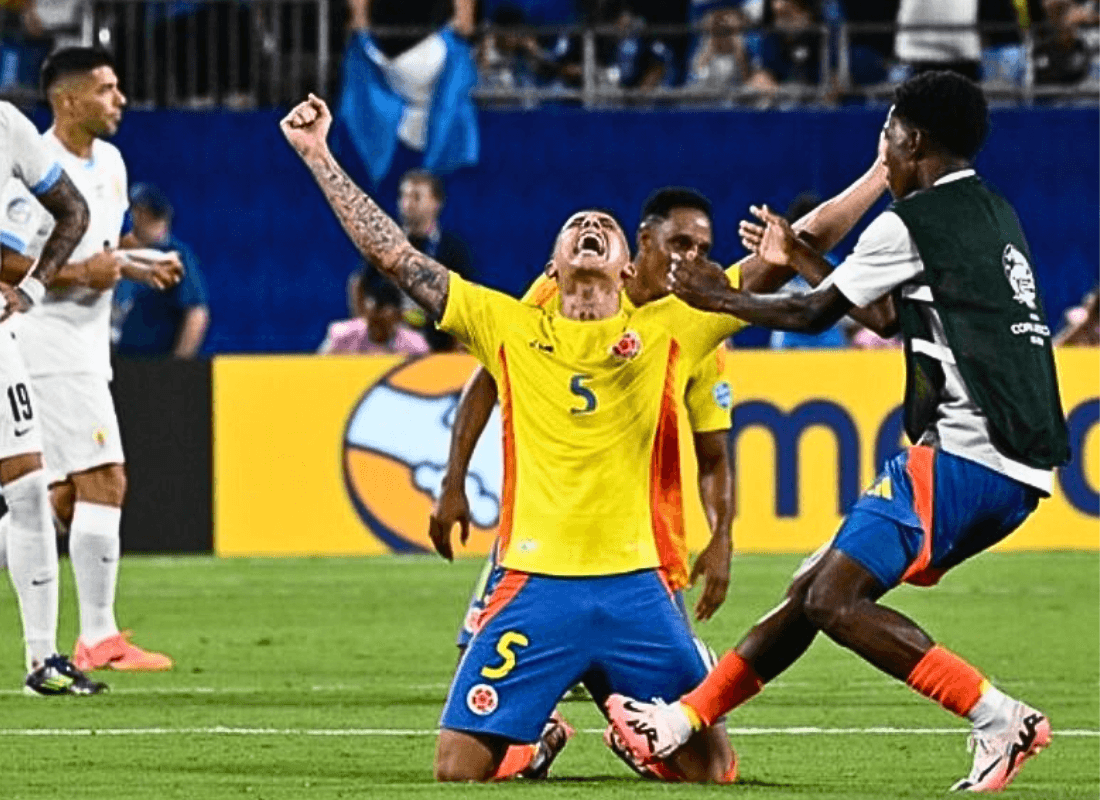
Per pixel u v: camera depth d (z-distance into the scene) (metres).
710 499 27.06
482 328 24.34
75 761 27.41
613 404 24.05
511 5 73.12
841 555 23.16
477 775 24.25
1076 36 70.62
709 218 28.28
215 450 58.50
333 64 69.75
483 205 69.12
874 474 57.50
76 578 38.50
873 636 23.06
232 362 58.50
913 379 23.25
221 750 28.53
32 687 34.84
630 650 24.20
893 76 70.94
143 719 31.88
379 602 49.31
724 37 72.12
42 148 34.09
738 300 23.19
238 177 68.75
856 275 22.98
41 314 38.00
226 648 41.56
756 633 23.59
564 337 24.05
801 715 32.50
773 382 57.59
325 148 24.88
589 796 22.78
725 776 24.59
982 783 23.22
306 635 43.59
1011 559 57.44
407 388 58.38
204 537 58.66
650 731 23.56
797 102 70.44
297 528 58.62
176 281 38.94
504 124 69.12
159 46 69.06
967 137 23.58
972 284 22.91
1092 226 68.62
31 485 34.69
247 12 69.25
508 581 24.31
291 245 68.94
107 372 38.72
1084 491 58.72
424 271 24.52
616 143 69.06
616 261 24.03
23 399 34.47
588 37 70.56
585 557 24.17
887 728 31.06
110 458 38.41
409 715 32.41
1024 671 37.94
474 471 58.41
